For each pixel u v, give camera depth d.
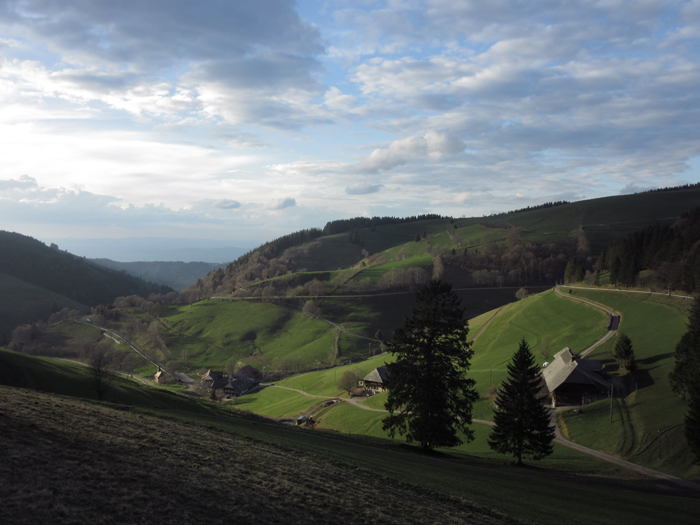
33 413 24.17
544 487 34.59
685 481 50.00
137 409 37.53
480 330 168.50
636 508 30.92
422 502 22.92
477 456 57.09
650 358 92.31
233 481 19.95
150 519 14.34
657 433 64.44
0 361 53.56
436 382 45.84
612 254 197.75
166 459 21.23
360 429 97.81
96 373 56.66
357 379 136.50
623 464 58.53
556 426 79.12
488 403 94.25
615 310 132.62
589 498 32.38
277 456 27.12
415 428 46.25
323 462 28.12
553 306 156.50
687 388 67.19
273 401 152.00
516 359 54.22
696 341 68.81
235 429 35.69
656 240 180.38
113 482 16.73
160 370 185.38
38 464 16.89
